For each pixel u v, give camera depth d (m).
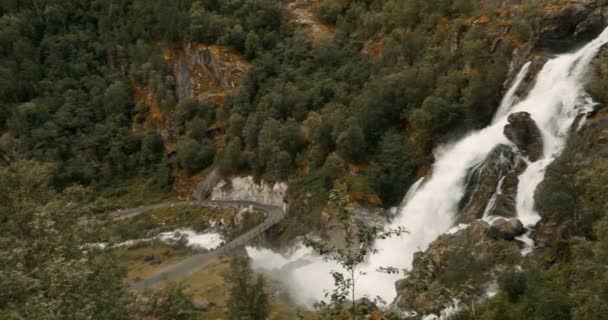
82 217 35.12
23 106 131.88
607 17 69.25
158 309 41.25
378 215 21.06
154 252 88.00
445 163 71.88
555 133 60.41
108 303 28.58
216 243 90.12
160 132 132.62
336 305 18.14
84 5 165.38
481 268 41.84
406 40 98.69
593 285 26.14
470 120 74.94
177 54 142.75
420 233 67.38
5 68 141.75
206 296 62.62
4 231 31.02
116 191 124.00
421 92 83.81
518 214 54.19
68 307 22.52
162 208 109.06
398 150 80.75
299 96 107.94
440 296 18.33
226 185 109.25
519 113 59.84
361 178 80.44
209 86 132.88
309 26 143.75
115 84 141.50
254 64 125.19
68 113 136.88
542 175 53.75
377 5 130.88
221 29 137.62
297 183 90.81
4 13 158.50
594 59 60.78
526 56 73.88
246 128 108.81
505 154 59.78
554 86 65.00
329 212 75.12
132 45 150.38
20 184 32.97
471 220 57.09
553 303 32.97
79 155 129.12
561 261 40.31
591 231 39.25
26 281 23.08
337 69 116.50
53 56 148.75
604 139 49.06
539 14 75.88
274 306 58.09
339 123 88.50
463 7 97.19
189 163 118.31
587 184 40.25
